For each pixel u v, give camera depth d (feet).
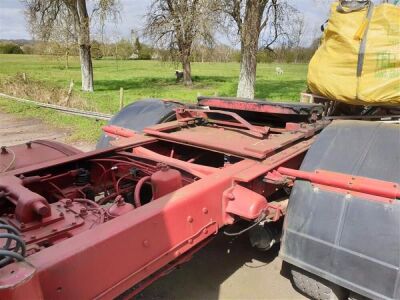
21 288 4.29
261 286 10.13
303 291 9.00
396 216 7.23
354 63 9.99
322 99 12.64
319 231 8.03
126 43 171.32
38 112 43.52
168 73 138.92
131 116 13.92
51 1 77.77
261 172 8.27
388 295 7.22
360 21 9.99
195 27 67.56
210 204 7.44
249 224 9.87
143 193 10.32
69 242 5.43
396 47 9.43
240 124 12.45
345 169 8.20
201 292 9.89
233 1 58.59
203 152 12.40
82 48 77.51
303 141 10.72
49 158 10.43
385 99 9.62
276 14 64.49
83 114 40.63
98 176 10.49
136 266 6.04
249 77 61.11
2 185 7.48
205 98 13.97
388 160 7.95
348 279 7.67
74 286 5.23
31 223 6.69
